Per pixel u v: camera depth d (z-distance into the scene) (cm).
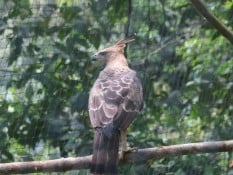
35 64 1470
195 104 1531
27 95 1455
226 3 1590
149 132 1506
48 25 1494
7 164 1126
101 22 1527
